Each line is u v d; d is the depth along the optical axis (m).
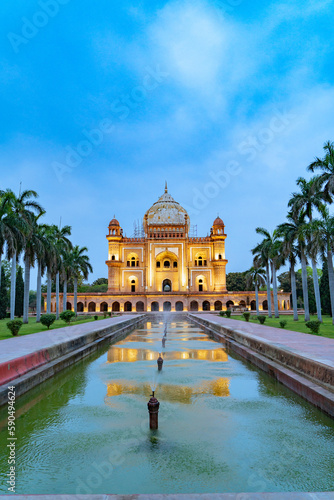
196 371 11.48
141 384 9.77
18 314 49.59
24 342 14.42
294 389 8.75
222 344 18.48
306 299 29.75
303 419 6.95
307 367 8.86
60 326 25.94
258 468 4.99
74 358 13.47
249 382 9.97
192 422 6.78
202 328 28.16
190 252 63.84
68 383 10.04
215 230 64.12
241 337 15.99
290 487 4.51
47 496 3.50
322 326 23.41
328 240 24.44
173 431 6.35
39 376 9.85
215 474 4.82
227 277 78.75
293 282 32.28
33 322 32.56
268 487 4.50
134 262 63.31
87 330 19.95
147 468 5.00
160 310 57.56
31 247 29.86
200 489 4.46
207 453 5.46
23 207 28.28
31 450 5.64
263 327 22.00
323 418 7.00
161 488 4.49
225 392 8.91
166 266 65.50
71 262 43.44
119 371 11.55
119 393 8.88
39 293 33.00
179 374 11.02
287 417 7.06
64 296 44.56
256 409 7.55
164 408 7.62
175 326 32.16
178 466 5.05
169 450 5.56
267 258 38.38
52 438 6.08
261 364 11.72
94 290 77.19
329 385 7.59
